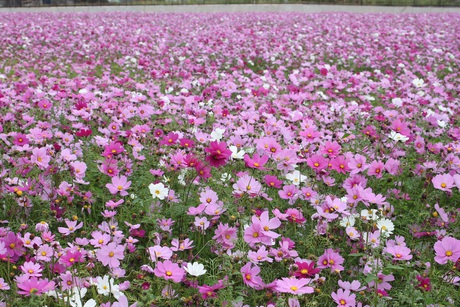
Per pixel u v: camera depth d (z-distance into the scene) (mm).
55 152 3092
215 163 2648
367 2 30750
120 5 30859
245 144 3863
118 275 2211
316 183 3154
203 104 4973
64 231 2453
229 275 2086
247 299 2160
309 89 6270
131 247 2416
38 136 3523
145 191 2973
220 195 2982
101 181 3146
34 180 2846
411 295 2072
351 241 2525
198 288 2098
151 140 3664
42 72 7434
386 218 2861
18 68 8227
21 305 1928
